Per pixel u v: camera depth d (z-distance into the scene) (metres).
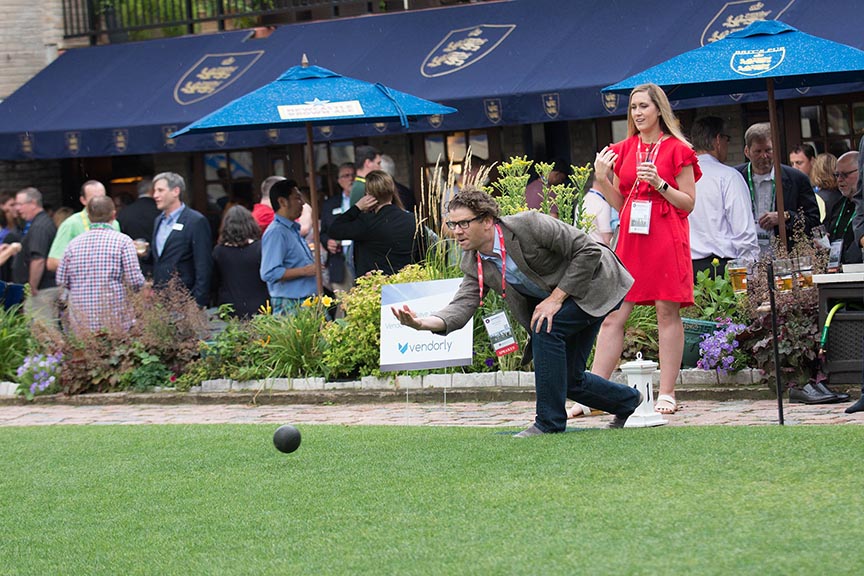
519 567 8.20
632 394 12.98
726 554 8.04
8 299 21.80
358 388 17.83
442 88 26.31
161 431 15.41
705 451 11.05
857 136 25.58
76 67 32.12
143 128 28.75
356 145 30.23
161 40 32.38
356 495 10.66
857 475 9.78
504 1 28.75
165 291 19.77
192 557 9.35
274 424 15.48
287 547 9.31
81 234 20.27
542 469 10.86
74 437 15.45
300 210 19.70
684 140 13.84
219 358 18.94
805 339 14.98
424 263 18.58
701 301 16.86
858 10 23.91
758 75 15.84
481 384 17.19
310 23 30.94
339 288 21.67
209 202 32.16
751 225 17.00
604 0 27.38
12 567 9.59
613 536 8.66
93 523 10.70
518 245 11.93
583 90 24.75
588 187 19.97
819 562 7.75
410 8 30.20
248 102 18.20
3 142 30.08
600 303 12.22
